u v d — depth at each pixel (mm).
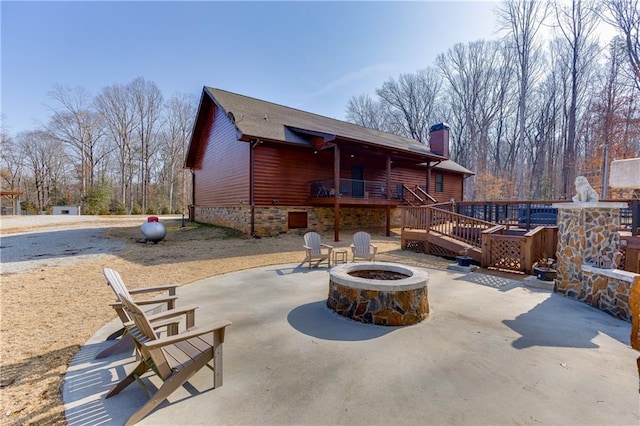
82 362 2758
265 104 15164
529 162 28984
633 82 15914
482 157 29547
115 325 3646
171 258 7852
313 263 7629
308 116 16297
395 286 3668
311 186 13188
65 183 33062
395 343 3154
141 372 2270
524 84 23250
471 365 2693
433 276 6277
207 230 12750
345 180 13016
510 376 2512
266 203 11953
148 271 6500
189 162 17547
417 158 15430
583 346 3084
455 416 2008
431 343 3154
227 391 2299
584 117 19938
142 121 32375
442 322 3746
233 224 12898
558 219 5082
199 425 1929
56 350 2990
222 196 14109
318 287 5414
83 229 12930
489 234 7000
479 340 3225
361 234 7539
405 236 9531
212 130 15156
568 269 4855
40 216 19266
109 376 2535
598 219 4535
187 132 34312
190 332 2170
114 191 34375
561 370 2609
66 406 2129
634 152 15070
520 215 10547
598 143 17562
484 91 29375
